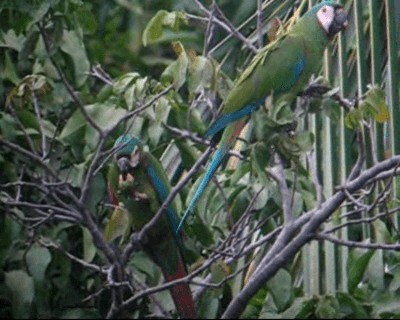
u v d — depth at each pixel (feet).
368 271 34.73
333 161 36.17
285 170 35.35
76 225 38.68
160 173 34.78
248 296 32.45
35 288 36.63
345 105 32.71
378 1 37.40
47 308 36.83
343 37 37.09
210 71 31.50
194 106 37.22
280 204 34.99
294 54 35.96
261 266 32.89
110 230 33.14
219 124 34.63
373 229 35.55
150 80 35.42
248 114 34.78
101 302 37.91
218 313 36.88
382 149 36.24
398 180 35.76
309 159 35.68
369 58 37.42
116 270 31.76
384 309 34.45
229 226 36.09
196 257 36.88
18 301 36.27
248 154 32.50
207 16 38.83
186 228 36.06
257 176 32.45
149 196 34.24
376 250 34.73
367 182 32.53
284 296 33.78
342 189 32.45
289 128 31.42
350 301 33.78
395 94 36.50
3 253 37.19
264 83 35.22
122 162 34.09
